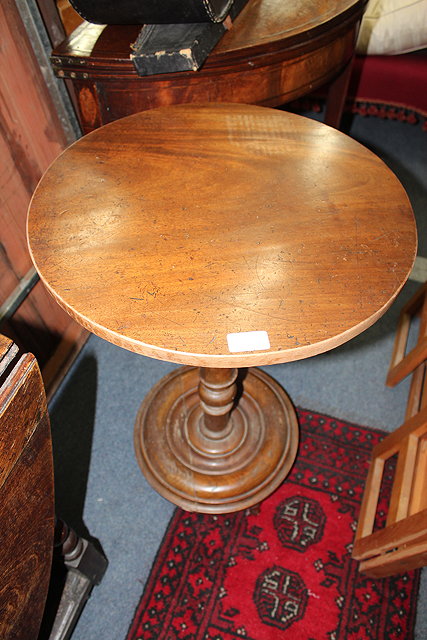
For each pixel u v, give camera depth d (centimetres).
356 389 174
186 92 130
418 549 107
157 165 103
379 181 100
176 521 145
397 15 199
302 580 135
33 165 142
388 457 148
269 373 178
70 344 177
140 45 121
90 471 155
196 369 164
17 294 143
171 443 148
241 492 138
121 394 172
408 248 88
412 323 194
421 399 160
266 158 105
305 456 159
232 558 139
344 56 153
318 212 94
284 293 82
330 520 146
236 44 125
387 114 239
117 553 140
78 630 128
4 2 117
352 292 82
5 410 61
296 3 141
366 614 130
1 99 124
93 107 137
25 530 75
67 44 128
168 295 81
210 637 126
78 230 91
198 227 92
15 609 81
